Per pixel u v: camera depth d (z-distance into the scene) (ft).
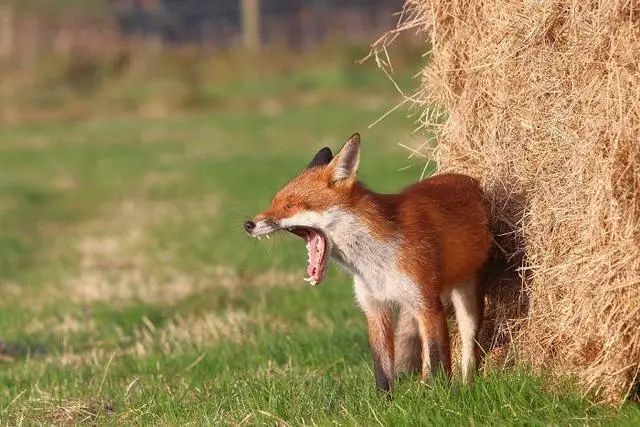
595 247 55.26
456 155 71.05
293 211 62.95
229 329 93.04
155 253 148.97
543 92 61.46
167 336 92.89
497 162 66.64
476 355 66.80
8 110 418.92
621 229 53.47
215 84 474.90
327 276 120.98
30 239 172.24
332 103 409.08
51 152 317.63
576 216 57.57
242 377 70.18
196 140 333.42
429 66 73.05
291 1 632.38
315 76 466.29
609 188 53.62
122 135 357.61
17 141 350.23
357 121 350.02
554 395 56.08
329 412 58.54
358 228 62.54
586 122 56.18
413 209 63.26
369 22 604.90
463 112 69.97
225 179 240.12
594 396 56.24
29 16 485.56
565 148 58.95
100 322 101.86
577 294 56.85
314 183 63.36
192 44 572.10
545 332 61.36
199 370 77.71
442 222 63.98
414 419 54.85
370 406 56.80
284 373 71.20
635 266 53.11
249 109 416.26
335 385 65.41
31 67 462.60
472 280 66.54
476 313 66.74
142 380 76.18
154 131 364.79
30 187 244.22
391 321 65.31
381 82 441.68
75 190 239.50
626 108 53.31
